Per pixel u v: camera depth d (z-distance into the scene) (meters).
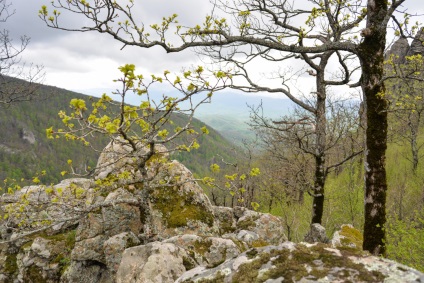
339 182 22.88
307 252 3.14
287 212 21.61
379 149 8.33
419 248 10.20
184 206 11.66
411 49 8.96
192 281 3.31
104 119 5.76
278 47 9.62
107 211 11.44
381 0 8.01
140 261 6.89
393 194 19.94
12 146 175.75
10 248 13.88
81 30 8.23
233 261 3.39
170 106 7.02
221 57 12.74
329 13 11.77
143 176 9.52
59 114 5.69
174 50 9.64
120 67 5.45
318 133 13.85
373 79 8.29
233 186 8.73
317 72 13.75
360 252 3.08
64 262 12.34
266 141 16.23
